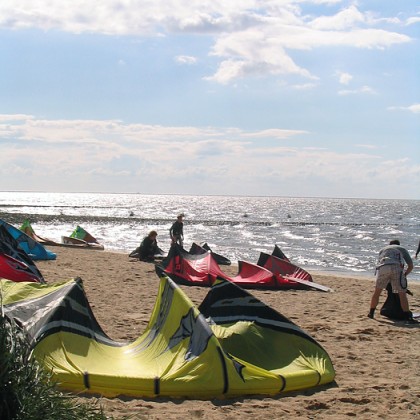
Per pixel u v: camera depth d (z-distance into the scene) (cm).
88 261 2172
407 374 807
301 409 650
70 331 739
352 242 4703
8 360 435
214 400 664
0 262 1347
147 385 662
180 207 15175
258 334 791
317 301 1439
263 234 5459
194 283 1672
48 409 449
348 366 838
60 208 11950
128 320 1083
